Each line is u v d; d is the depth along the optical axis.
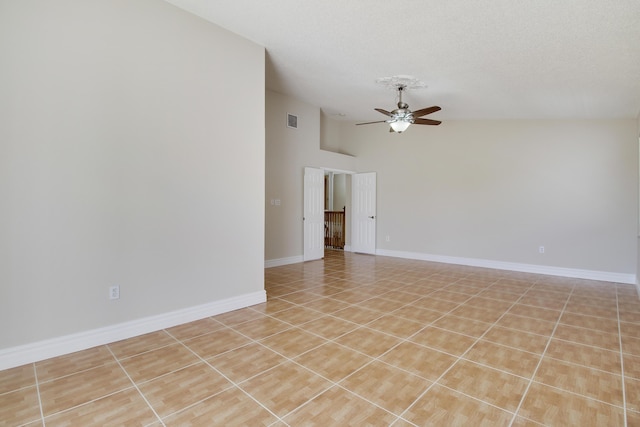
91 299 2.75
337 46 3.76
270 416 1.87
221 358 2.57
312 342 2.87
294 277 5.34
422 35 3.28
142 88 2.99
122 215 2.90
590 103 4.55
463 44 3.35
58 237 2.58
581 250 5.45
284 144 6.30
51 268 2.55
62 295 2.61
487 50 3.39
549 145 5.67
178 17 3.21
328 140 7.85
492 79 4.12
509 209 6.04
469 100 5.06
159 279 3.14
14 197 2.39
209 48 3.46
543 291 4.59
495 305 3.94
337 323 3.32
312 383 2.22
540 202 5.76
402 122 4.55
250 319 3.44
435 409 1.94
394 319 3.44
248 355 2.62
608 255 5.26
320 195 7.08
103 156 2.78
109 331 2.84
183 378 2.28
